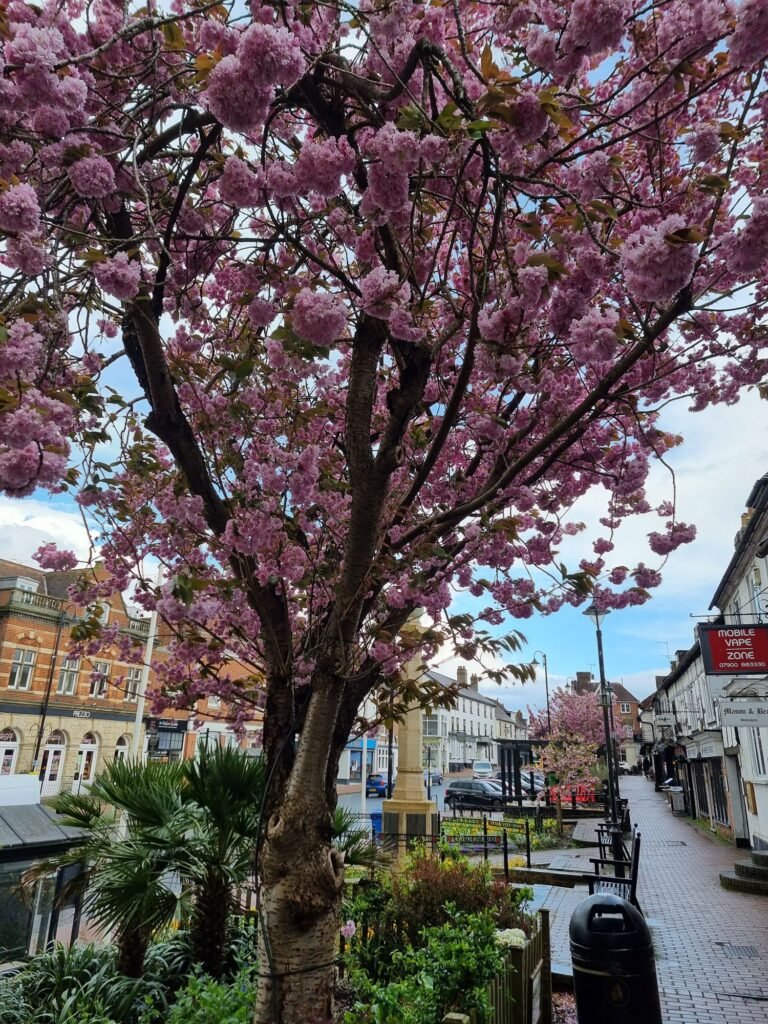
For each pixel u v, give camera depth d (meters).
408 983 3.50
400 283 2.91
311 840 2.76
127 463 4.04
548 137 2.84
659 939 8.55
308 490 3.67
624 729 77.12
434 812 11.08
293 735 3.23
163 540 4.63
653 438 4.68
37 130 2.29
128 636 5.27
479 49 3.44
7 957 6.00
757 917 9.75
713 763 21.92
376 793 38.19
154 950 5.08
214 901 4.75
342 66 3.09
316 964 2.65
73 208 2.93
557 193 2.78
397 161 2.42
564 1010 5.71
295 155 3.45
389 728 4.60
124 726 32.00
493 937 4.12
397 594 3.99
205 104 2.30
